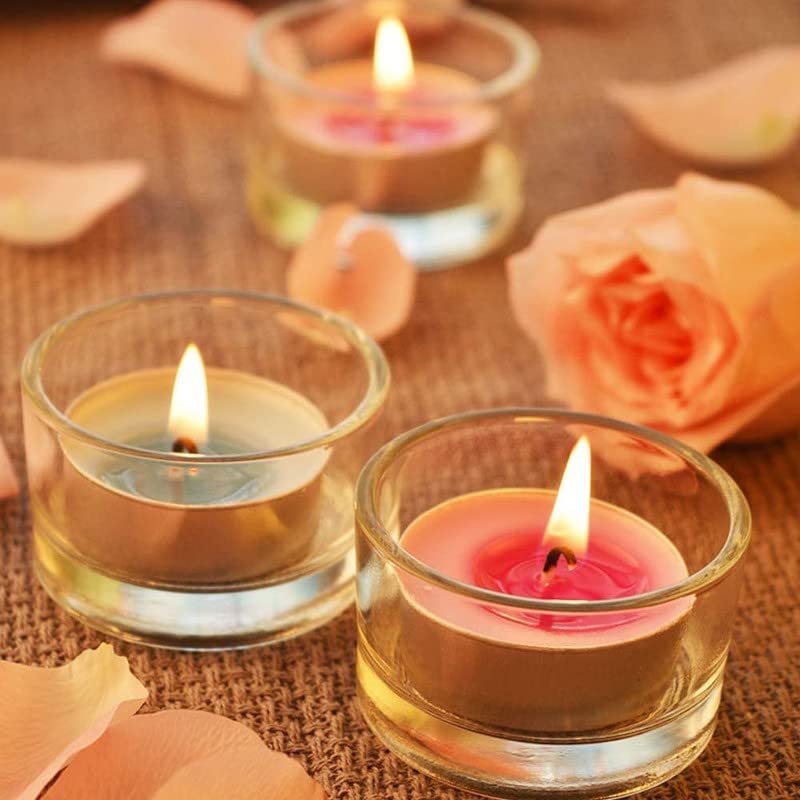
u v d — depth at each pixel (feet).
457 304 2.06
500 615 1.58
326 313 1.77
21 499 1.80
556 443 1.70
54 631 1.70
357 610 1.63
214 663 1.69
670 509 1.68
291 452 1.66
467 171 2.08
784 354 1.80
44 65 2.37
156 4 2.42
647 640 1.57
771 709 1.68
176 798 1.55
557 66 2.42
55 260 2.07
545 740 1.59
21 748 1.59
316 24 2.21
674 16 2.53
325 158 2.06
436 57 2.25
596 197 2.21
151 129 2.28
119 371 1.79
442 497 1.71
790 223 1.77
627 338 1.84
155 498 1.65
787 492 1.86
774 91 2.22
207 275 2.06
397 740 1.62
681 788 1.63
